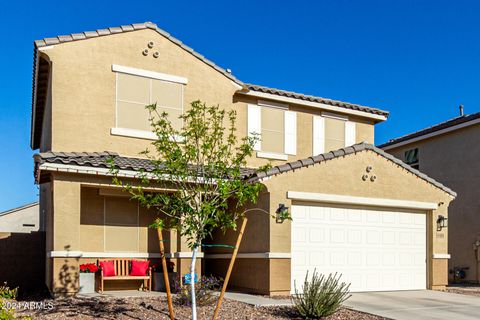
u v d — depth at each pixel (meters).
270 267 14.94
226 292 15.75
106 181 14.52
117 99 16.77
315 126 20.61
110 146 16.44
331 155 16.34
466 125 23.28
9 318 8.69
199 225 10.12
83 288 14.40
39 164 13.59
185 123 17.52
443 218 18.25
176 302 12.93
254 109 19.41
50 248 14.72
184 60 18.03
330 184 16.30
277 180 15.44
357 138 21.58
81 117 16.11
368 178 17.02
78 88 16.16
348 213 16.77
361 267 16.75
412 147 27.12
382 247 17.25
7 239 17.61
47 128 18.00
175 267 16.03
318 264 15.98
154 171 10.40
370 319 11.90
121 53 16.98
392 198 17.41
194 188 10.34
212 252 17.98
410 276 17.66
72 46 16.23
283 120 19.94
